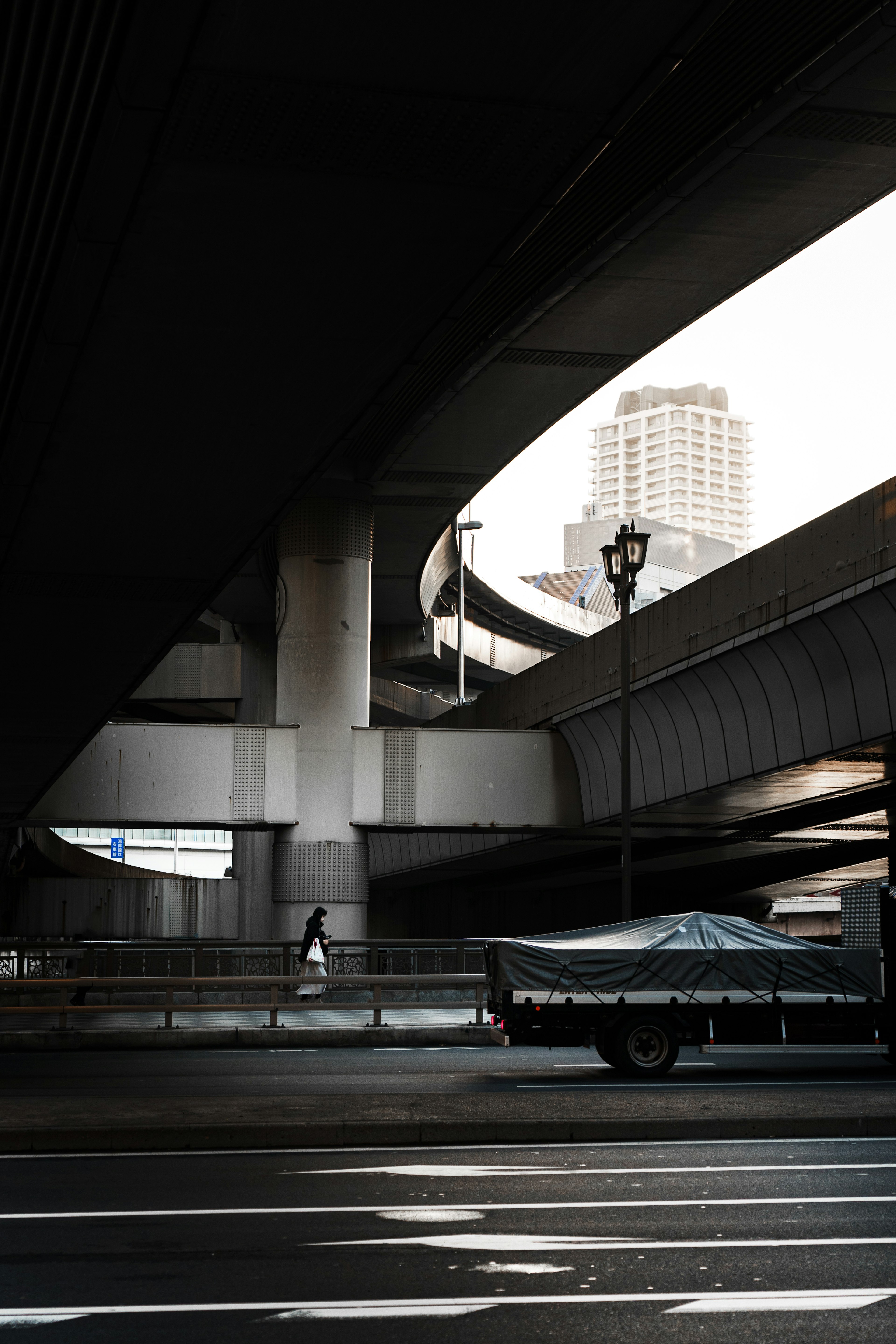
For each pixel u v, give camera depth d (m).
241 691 49.44
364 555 36.25
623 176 22.39
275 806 34.84
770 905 69.12
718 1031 17.28
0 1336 5.94
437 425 34.44
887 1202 8.84
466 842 46.91
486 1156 10.77
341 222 9.20
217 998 27.22
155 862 104.88
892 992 17.69
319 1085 15.84
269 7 7.00
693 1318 6.23
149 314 10.47
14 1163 10.47
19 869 51.50
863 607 24.80
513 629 88.06
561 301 27.31
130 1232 8.00
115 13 7.10
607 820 36.59
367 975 24.83
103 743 34.91
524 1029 17.17
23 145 8.41
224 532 15.99
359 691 35.72
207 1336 5.95
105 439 12.99
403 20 7.15
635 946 17.67
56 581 17.89
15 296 10.34
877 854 48.47
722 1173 9.95
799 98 19.69
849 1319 6.22
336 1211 8.56
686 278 26.44
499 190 8.84
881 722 26.12
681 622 31.27
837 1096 13.99
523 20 7.17
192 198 8.84
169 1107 12.57
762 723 30.25
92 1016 25.39
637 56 7.52
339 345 11.10
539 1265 7.21
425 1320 6.20
